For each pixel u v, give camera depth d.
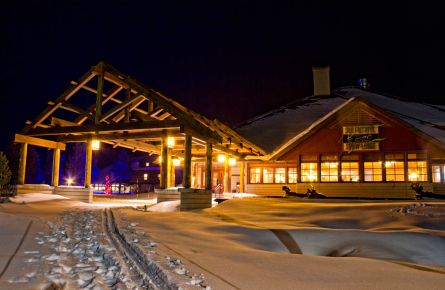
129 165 58.19
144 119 15.55
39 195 15.34
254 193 24.38
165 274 4.65
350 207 12.34
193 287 4.23
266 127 29.72
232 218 11.43
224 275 4.93
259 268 5.48
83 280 4.39
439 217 10.43
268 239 8.35
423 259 7.52
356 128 21.61
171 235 7.97
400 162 20.80
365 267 5.89
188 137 13.96
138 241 6.76
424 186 20.11
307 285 4.66
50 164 48.97
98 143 16.78
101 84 15.53
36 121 16.02
